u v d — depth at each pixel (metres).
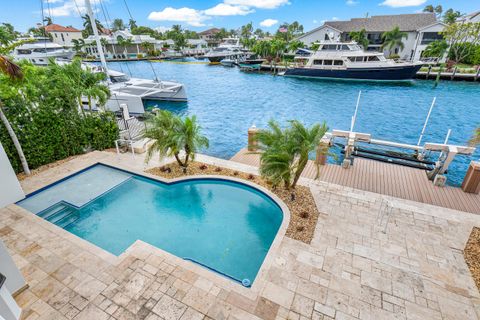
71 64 13.06
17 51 39.03
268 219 7.95
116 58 62.97
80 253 5.95
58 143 10.82
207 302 4.79
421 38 41.16
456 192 8.70
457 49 34.94
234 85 32.38
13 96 9.05
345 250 6.09
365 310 4.70
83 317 4.50
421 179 9.53
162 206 8.62
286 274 5.43
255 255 6.61
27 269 5.50
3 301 3.74
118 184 9.66
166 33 86.44
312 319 4.54
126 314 4.56
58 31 67.25
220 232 7.44
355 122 18.50
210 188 9.51
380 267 5.62
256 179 9.55
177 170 10.30
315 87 30.12
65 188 9.36
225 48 56.84
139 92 21.78
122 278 5.28
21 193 4.37
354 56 30.86
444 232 6.68
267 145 8.25
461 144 14.70
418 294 5.01
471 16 40.84
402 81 30.28
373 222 7.07
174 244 7.00
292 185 8.69
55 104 10.56
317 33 49.88
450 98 23.72
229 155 13.55
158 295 4.92
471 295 5.00
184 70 45.34
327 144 9.57
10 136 9.21
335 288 5.12
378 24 45.78
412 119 18.78
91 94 12.60
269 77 37.44
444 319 4.57
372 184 9.23
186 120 9.39
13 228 6.78
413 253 6.01
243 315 4.57
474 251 6.05
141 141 12.82
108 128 12.30
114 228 7.60
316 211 7.59
